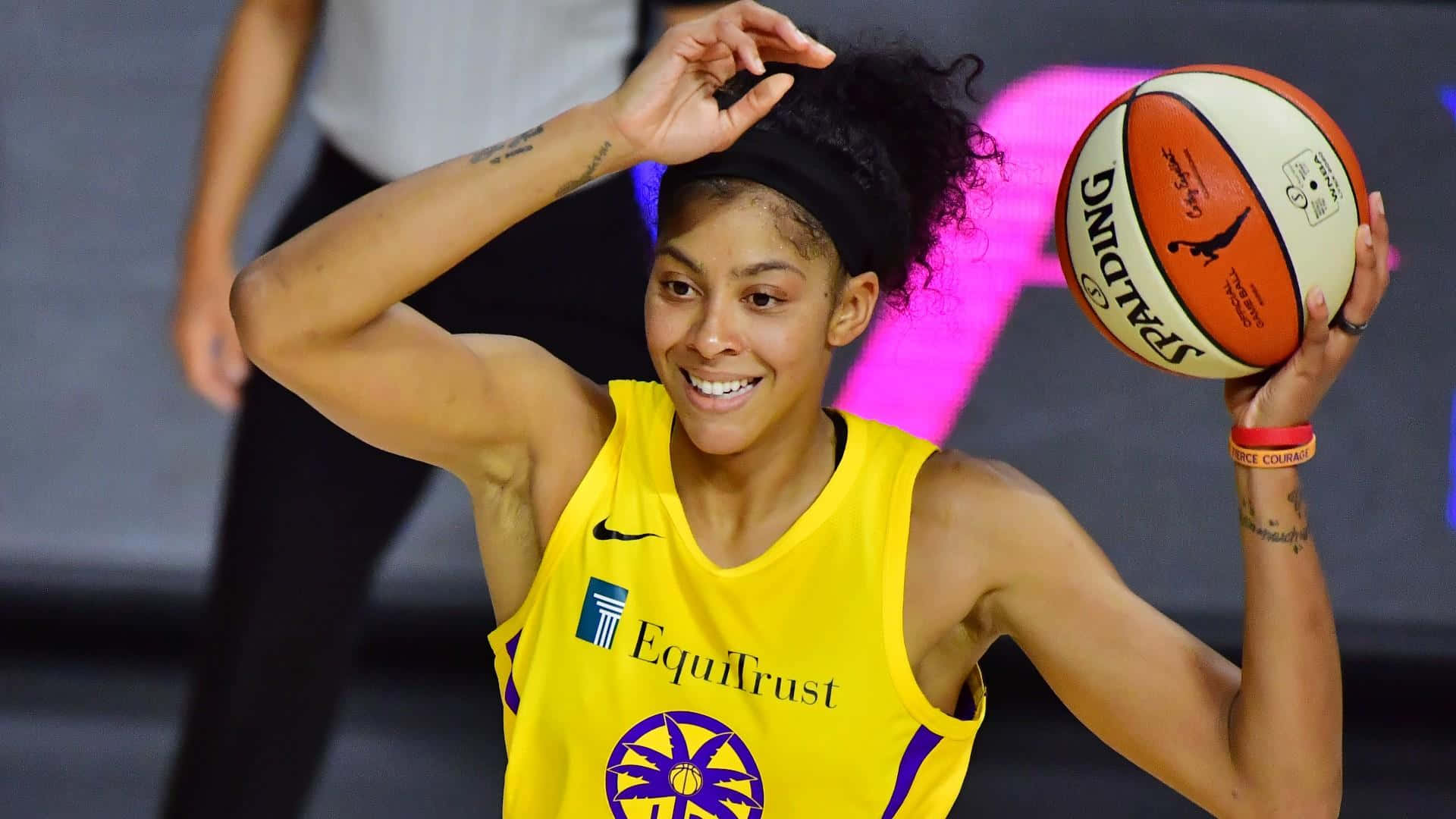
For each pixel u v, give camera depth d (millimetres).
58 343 14367
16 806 11008
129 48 16266
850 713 5473
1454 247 15203
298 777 8023
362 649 13141
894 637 5492
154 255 14945
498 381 5668
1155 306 5504
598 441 5820
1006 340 14320
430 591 13242
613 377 8312
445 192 5102
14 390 14078
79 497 13625
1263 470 5332
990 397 14078
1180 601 13094
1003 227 14586
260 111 8648
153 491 13703
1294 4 17203
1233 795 5426
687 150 5137
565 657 5613
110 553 13352
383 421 5477
